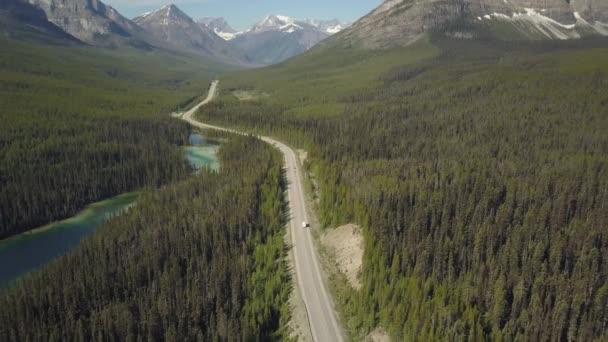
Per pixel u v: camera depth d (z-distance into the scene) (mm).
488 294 96625
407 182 151000
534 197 138875
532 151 196250
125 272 116625
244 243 128250
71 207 183875
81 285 109812
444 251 109312
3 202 164875
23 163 194875
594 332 92188
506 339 86938
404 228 125188
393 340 92250
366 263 107500
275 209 148625
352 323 98750
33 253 151500
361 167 177000
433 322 87375
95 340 96688
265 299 108438
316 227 141500
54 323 102312
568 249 112812
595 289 100500
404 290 98062
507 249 110188
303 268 119062
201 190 171125
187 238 127438
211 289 108500
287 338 98000
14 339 95875
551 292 98938
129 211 163000
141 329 99750
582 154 186000
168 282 110438
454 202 137250
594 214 130375
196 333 98750
